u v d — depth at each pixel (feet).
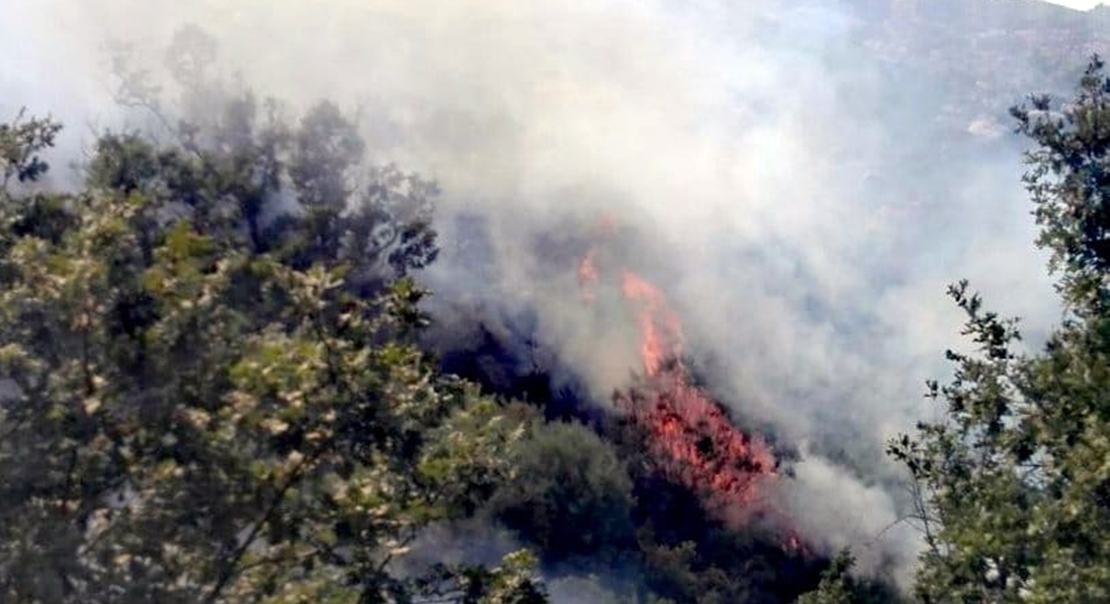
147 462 103.09
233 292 116.67
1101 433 142.31
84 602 99.86
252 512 104.58
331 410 107.34
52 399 100.89
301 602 108.78
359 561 117.70
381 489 117.19
